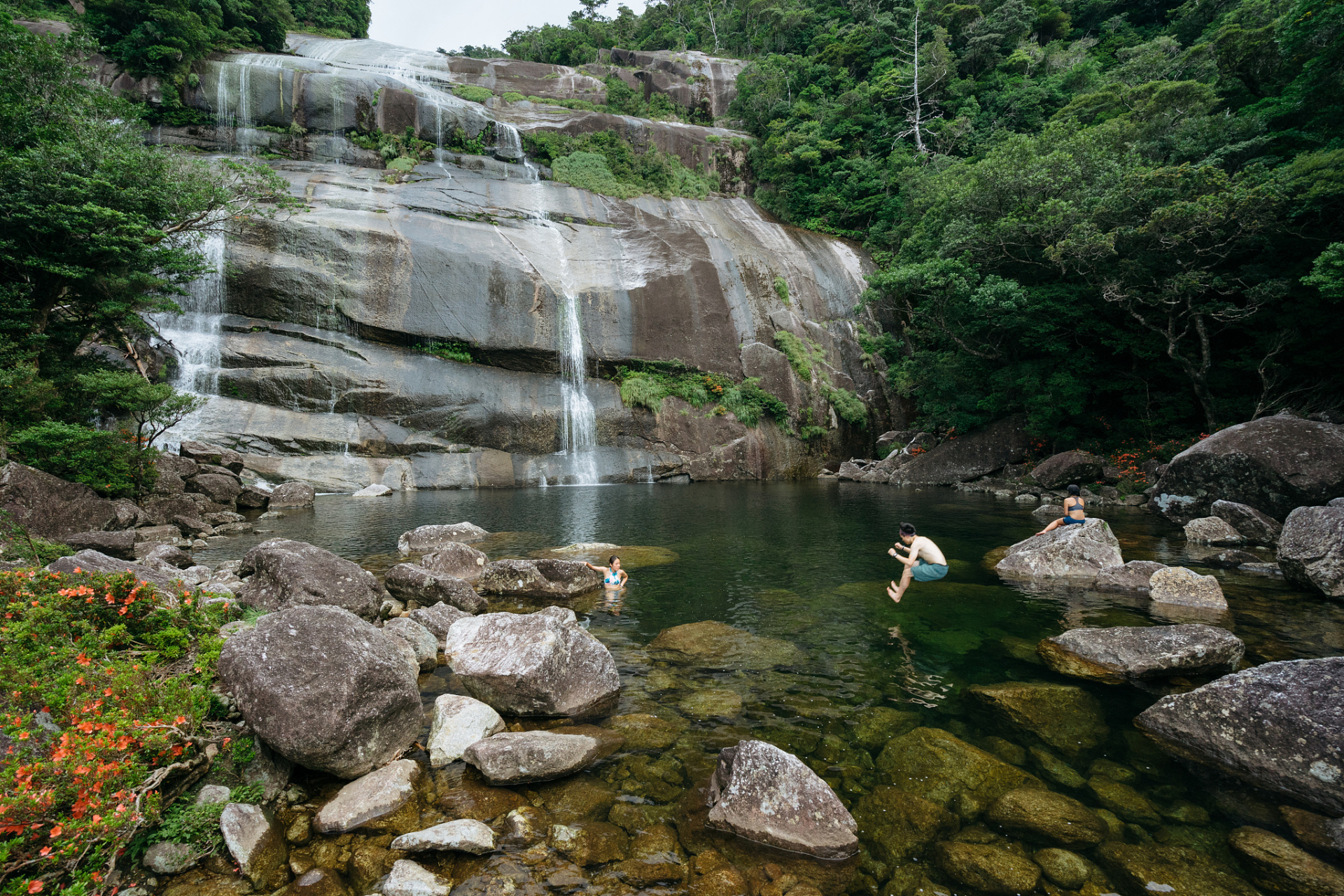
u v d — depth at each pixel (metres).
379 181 29.86
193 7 32.00
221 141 28.98
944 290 23.64
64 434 11.43
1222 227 17.66
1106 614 7.50
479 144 34.31
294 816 3.65
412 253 25.08
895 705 5.11
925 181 32.12
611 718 4.91
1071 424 22.89
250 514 15.90
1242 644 5.82
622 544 12.27
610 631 7.05
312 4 52.31
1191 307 18.80
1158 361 21.47
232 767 3.83
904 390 29.94
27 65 12.92
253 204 18.03
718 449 27.70
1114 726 4.76
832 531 13.70
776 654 6.29
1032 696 5.19
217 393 21.20
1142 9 47.06
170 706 3.72
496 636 5.57
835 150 41.88
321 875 3.15
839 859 3.32
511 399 25.31
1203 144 20.77
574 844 3.41
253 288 22.95
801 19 54.09
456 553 9.59
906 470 25.64
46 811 3.02
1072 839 3.45
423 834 3.30
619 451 26.83
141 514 12.37
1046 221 19.55
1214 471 13.62
